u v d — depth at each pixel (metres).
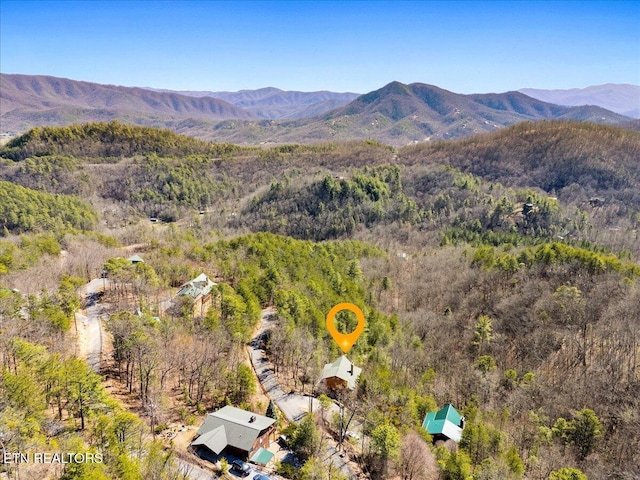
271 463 58.06
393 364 90.75
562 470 54.94
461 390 87.38
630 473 62.44
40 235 153.88
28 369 51.06
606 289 106.81
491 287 125.94
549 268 124.12
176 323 82.69
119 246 147.75
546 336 100.12
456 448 66.06
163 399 65.06
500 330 110.88
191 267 120.12
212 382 71.44
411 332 109.94
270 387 78.06
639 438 70.06
